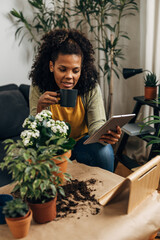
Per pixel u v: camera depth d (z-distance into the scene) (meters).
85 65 1.40
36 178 0.86
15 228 0.81
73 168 1.29
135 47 2.53
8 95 2.23
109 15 2.43
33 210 0.88
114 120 1.15
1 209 0.89
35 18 2.64
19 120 2.19
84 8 2.45
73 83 1.31
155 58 2.30
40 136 1.01
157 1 2.17
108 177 1.20
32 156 0.90
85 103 1.49
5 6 2.46
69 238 0.84
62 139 0.92
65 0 2.76
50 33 1.35
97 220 0.92
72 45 1.25
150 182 1.03
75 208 0.99
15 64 2.66
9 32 2.54
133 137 2.64
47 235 0.86
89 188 1.12
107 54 2.71
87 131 1.62
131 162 2.22
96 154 1.47
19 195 1.06
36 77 1.47
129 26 2.51
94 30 2.70
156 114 2.09
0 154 1.85
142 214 0.95
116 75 2.70
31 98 1.55
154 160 1.02
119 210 0.97
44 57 1.38
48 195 0.88
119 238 0.85
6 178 1.56
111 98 2.59
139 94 2.56
